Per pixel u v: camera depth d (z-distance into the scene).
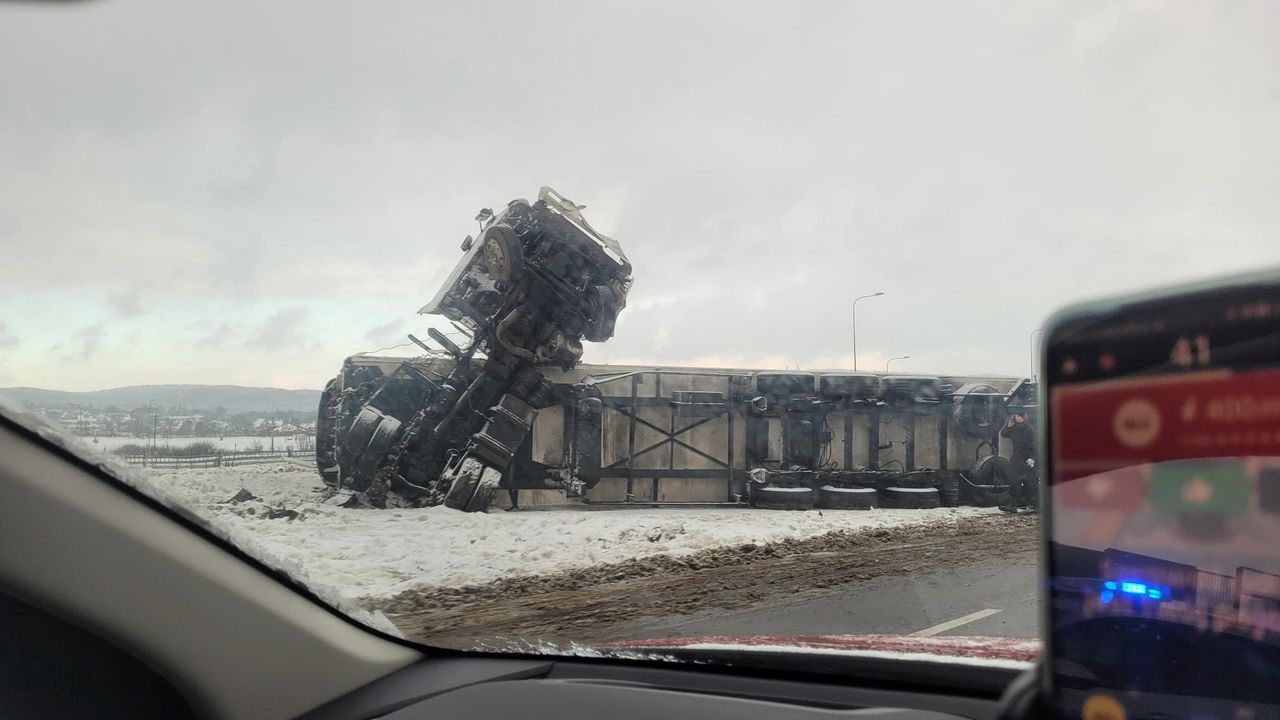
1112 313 1.17
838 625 4.92
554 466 12.30
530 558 7.70
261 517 8.42
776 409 13.02
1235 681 1.07
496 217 11.89
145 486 2.01
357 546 7.71
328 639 2.31
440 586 6.37
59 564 1.85
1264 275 1.04
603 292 11.68
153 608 1.97
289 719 2.20
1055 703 1.23
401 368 11.98
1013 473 11.82
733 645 2.69
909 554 7.78
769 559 7.76
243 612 2.12
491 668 2.62
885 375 13.59
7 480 1.79
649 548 8.40
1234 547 1.07
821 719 2.09
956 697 2.24
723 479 12.99
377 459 10.88
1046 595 1.25
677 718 2.09
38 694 1.89
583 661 2.70
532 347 11.70
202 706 2.08
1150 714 1.14
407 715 2.17
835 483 12.80
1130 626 1.17
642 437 12.87
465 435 11.44
